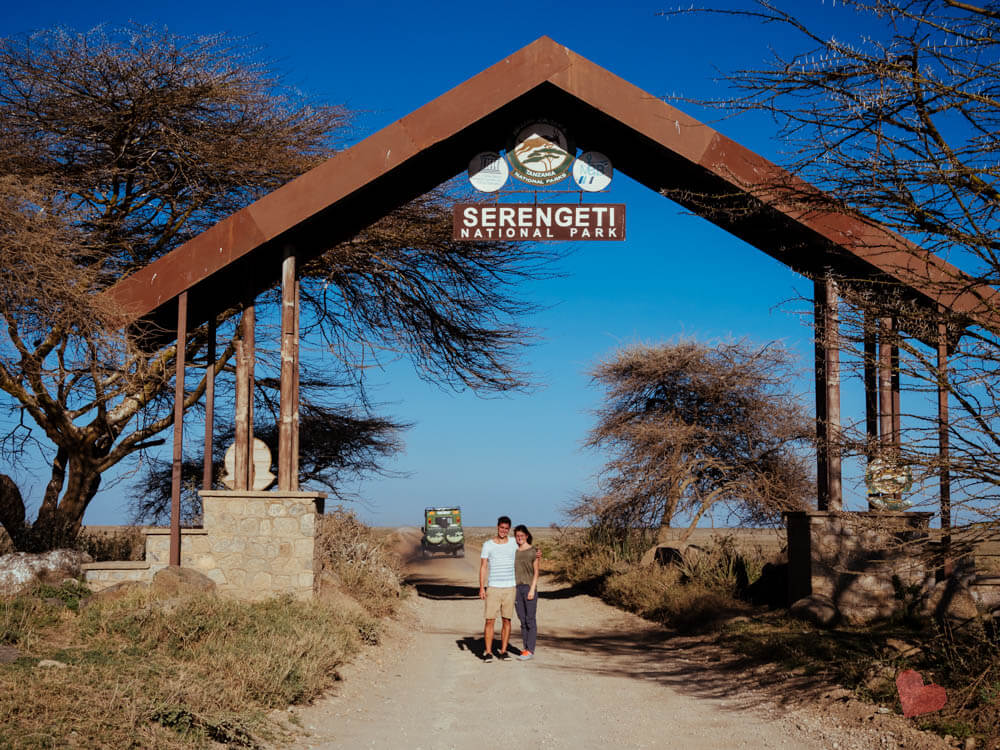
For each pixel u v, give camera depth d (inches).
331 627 421.4
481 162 564.4
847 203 284.7
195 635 343.3
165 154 672.4
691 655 455.5
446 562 1605.6
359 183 510.3
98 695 239.6
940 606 473.4
